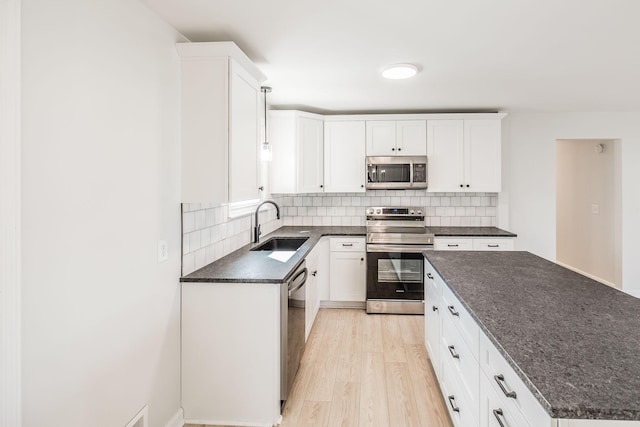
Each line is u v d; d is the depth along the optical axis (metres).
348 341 3.18
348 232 4.05
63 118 1.25
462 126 4.01
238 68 2.13
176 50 2.01
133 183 1.64
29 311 1.13
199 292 2.07
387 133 4.07
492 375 1.30
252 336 2.05
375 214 4.39
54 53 1.22
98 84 1.42
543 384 0.92
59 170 1.24
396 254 3.88
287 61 2.54
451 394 1.95
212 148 2.04
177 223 2.03
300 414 2.15
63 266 1.26
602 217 4.77
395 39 2.17
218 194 2.04
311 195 4.55
